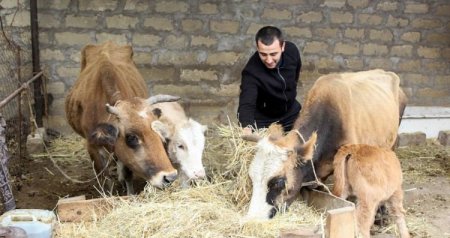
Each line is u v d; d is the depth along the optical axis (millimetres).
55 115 8266
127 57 6562
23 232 3803
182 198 4586
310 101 4832
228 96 8586
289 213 4324
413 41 8805
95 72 5660
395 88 5797
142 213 4238
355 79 5434
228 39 8469
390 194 4453
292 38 8578
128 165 4852
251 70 5227
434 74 8875
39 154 7336
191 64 8453
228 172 4887
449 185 6441
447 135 8023
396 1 8680
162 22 8305
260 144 4344
